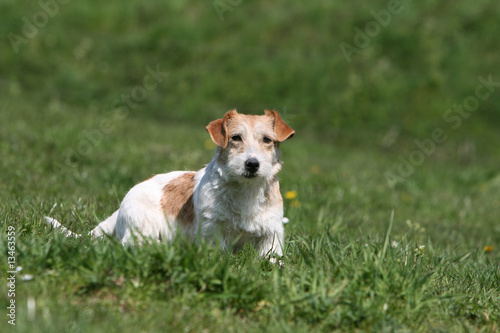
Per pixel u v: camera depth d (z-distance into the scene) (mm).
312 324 4984
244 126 6504
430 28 23281
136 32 24000
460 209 12242
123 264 5219
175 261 5191
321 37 23562
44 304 4715
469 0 24297
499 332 5336
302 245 6602
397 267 5602
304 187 11391
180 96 21562
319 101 21422
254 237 6582
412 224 9891
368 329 4961
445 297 5543
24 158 10953
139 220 6781
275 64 22609
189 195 6820
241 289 5086
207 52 23109
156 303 4961
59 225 6758
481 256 7395
